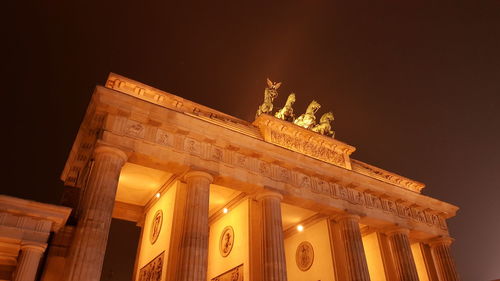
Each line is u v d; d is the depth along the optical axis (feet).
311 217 181.27
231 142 143.13
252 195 151.12
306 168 159.22
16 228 96.43
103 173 114.42
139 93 143.43
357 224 164.04
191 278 114.21
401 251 175.42
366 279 150.92
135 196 167.73
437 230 196.95
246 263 143.95
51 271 104.01
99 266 101.96
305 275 178.40
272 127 167.73
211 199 169.58
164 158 127.75
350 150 186.70
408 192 190.39
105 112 124.77
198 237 121.60
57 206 102.06
